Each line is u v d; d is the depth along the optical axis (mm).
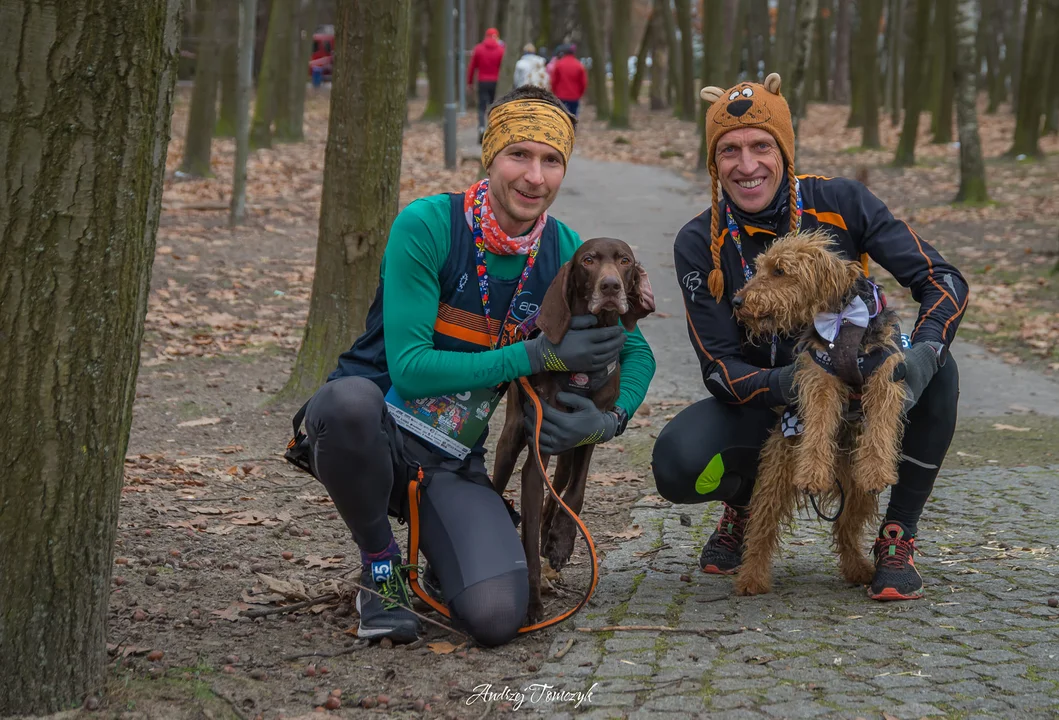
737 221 3701
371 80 6188
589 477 5469
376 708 2797
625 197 16422
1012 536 4352
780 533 3748
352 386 3098
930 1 20031
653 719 2676
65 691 2658
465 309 3359
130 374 2662
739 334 3717
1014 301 10000
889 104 36312
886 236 3654
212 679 2930
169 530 4438
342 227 6449
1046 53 20812
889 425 3240
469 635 3209
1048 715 2670
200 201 14555
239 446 5844
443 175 17375
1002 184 18047
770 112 3559
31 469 2508
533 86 3314
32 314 2445
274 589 3623
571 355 3146
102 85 2418
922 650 3105
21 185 2391
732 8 31031
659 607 3549
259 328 8812
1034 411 6746
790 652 3107
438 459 3410
